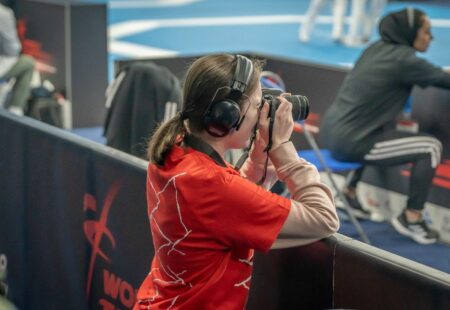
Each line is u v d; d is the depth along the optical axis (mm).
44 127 5613
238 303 3314
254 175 3559
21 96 11133
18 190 6047
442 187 8031
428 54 16781
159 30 19625
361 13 17938
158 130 3318
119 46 17281
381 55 7957
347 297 3328
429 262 7641
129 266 4848
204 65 3174
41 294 5969
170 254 3291
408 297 3066
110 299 5113
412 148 7832
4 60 10969
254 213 3121
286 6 24562
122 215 4840
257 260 3736
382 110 7980
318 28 20344
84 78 11688
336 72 8969
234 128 3205
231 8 23938
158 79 7211
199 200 3141
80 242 5352
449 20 20922
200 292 3248
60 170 5441
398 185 8500
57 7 11453
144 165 4602
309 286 3490
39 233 5836
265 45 18031
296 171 3318
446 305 2924
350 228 8531
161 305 3375
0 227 6422
